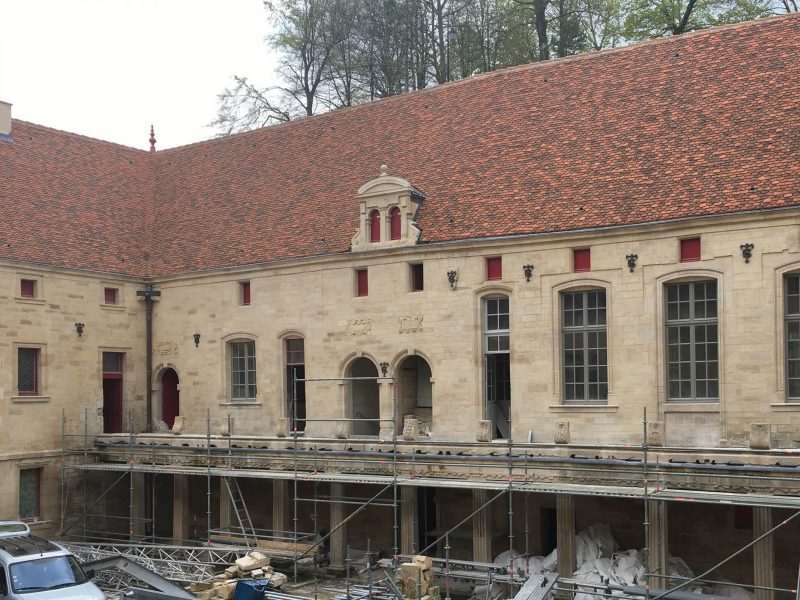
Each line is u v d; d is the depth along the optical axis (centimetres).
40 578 2108
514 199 2905
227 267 3425
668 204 2577
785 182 2423
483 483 2445
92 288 3450
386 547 3062
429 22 5084
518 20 4869
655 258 2570
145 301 3656
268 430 3325
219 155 4025
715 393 2495
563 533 2497
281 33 5188
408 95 3609
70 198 3672
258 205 3619
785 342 2391
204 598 2466
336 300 3175
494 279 2855
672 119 2809
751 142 2588
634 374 2592
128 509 3481
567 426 2494
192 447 3114
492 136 3181
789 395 2389
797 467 2095
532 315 2769
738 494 2141
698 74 2888
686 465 2233
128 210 3884
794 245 2367
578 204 2755
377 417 3331
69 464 3288
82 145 3969
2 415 3092
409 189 3017
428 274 2969
